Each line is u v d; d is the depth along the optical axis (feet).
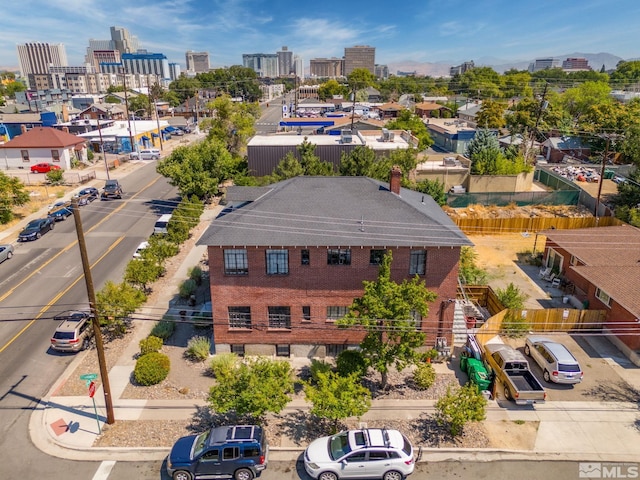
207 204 191.93
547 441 71.61
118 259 136.98
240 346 92.73
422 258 87.66
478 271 122.83
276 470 65.87
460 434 72.69
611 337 98.89
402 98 583.58
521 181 207.00
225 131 244.63
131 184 220.64
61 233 158.81
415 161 180.86
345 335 90.99
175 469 62.39
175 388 83.15
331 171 161.27
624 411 78.48
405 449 64.28
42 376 86.33
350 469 62.80
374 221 88.58
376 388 83.56
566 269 124.98
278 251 86.02
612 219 160.97
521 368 83.87
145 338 98.73
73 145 246.06
